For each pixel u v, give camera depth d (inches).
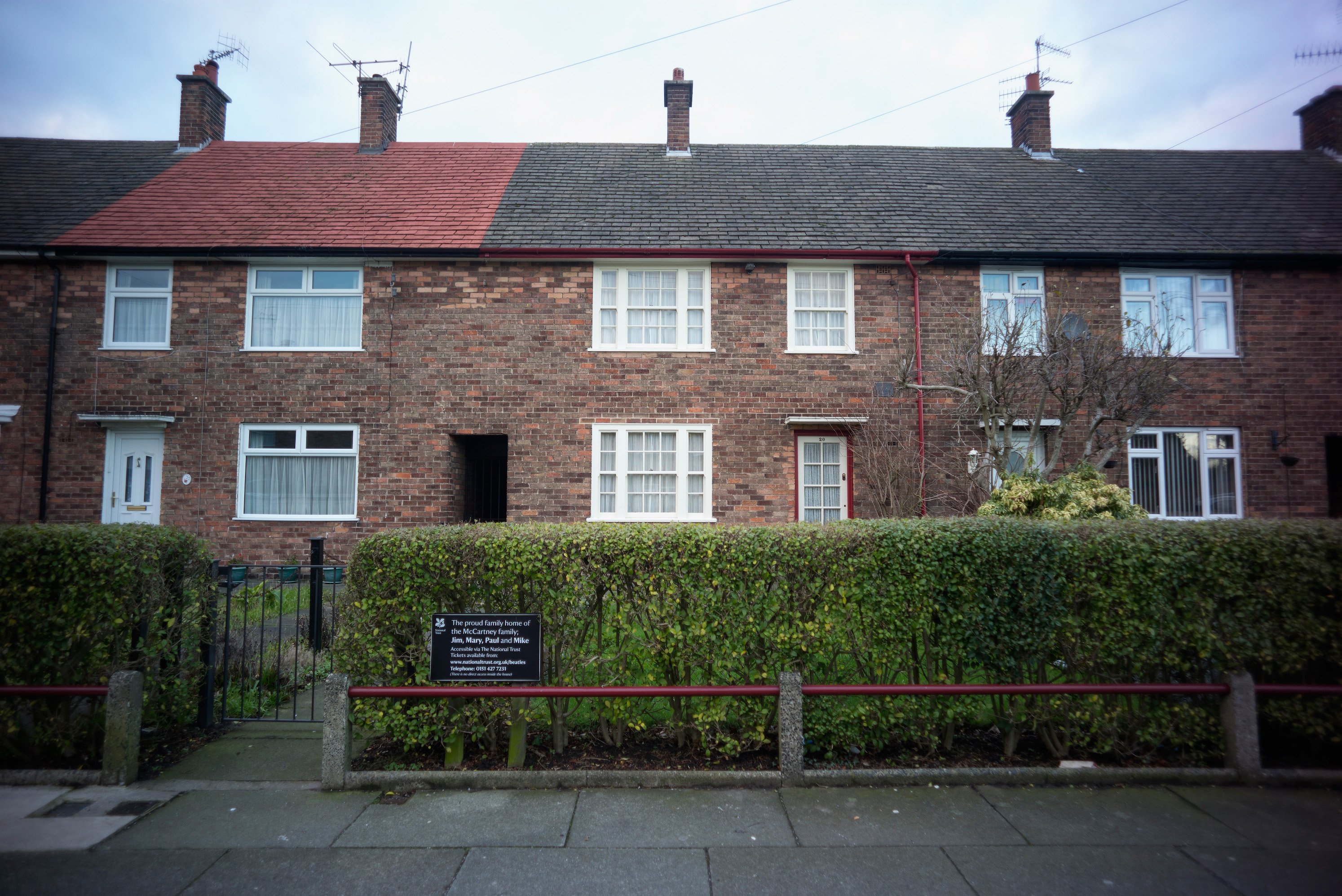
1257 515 449.4
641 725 165.3
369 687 158.6
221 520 442.0
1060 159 593.9
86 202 488.4
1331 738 163.5
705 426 448.1
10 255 437.4
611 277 461.1
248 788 157.5
